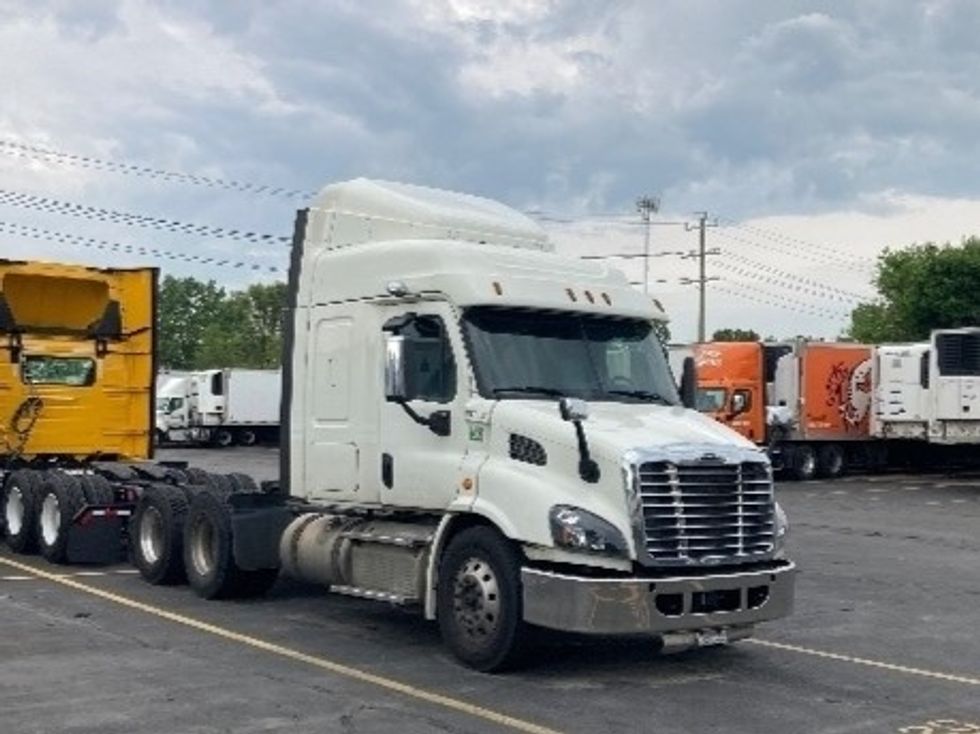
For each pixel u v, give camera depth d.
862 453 39.25
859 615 12.49
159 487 13.70
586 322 10.27
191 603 12.39
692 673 9.45
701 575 8.81
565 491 8.90
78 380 17.06
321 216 11.65
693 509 8.88
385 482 10.33
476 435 9.56
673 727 7.81
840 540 20.09
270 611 11.95
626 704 8.40
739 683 9.13
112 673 9.12
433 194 11.61
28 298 17.05
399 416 10.22
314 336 11.30
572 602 8.55
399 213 11.02
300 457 11.38
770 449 10.32
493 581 9.18
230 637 10.61
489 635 9.16
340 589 10.69
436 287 9.96
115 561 15.33
